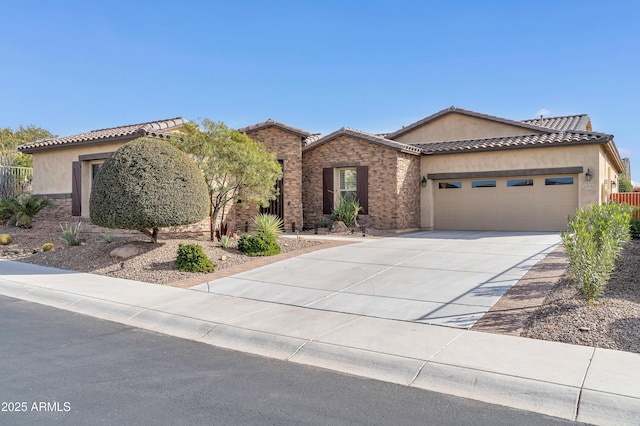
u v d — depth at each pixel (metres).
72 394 4.88
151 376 5.43
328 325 7.18
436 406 4.70
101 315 8.31
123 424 4.23
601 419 4.43
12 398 4.76
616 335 6.20
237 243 14.52
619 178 31.05
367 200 19.70
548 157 18.50
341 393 5.00
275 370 5.69
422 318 7.41
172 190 12.09
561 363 5.46
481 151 19.72
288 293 9.23
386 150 19.28
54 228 18.42
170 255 12.53
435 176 20.83
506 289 8.77
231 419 4.35
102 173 12.23
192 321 7.54
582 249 7.47
